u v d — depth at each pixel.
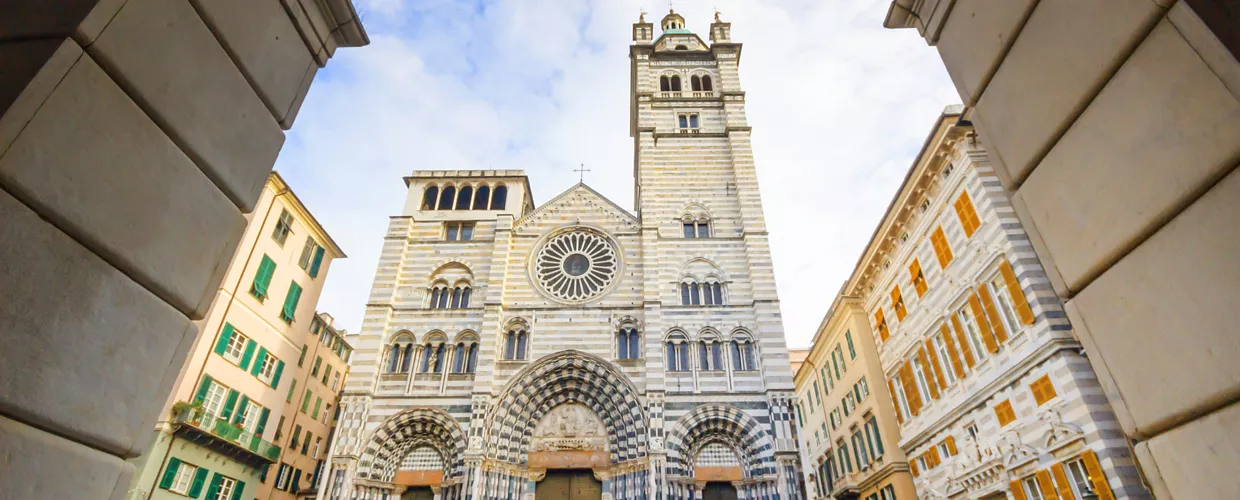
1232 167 4.68
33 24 5.35
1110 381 6.00
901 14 8.95
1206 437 4.98
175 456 30.30
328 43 9.07
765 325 40.31
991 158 7.49
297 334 41.91
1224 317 4.76
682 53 56.56
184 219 6.49
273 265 39.09
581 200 47.38
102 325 5.57
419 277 43.81
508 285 43.47
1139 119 5.41
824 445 54.19
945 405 32.56
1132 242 5.61
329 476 35.84
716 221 45.66
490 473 36.31
